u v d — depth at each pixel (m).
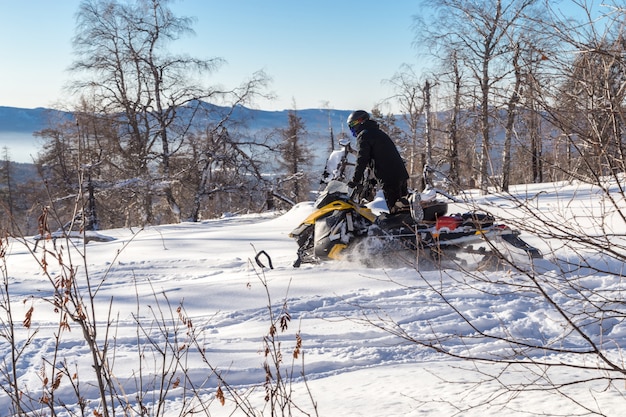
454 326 4.63
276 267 7.43
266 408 3.22
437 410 2.87
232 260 8.46
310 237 6.94
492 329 4.59
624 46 2.11
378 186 6.81
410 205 6.30
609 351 4.05
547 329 4.54
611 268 5.31
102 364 2.21
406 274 6.12
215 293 5.87
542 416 2.59
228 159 26.83
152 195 26.39
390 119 29.20
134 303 5.83
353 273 6.30
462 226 6.04
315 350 4.28
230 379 3.84
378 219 6.65
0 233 2.08
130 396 3.57
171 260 8.73
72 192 24.39
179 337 4.62
